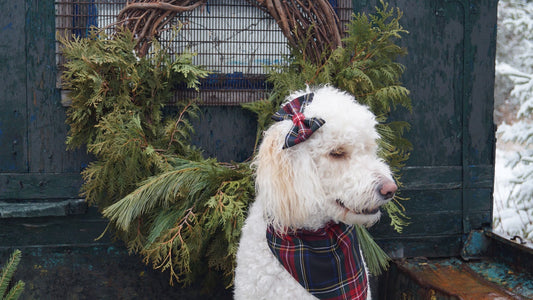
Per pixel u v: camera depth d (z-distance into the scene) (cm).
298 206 155
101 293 272
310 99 166
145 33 245
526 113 552
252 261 167
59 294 269
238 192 221
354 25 235
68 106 260
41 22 256
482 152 296
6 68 257
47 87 259
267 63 270
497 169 575
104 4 257
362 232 235
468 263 281
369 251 233
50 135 262
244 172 229
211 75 267
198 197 223
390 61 254
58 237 266
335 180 153
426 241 292
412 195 289
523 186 534
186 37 263
